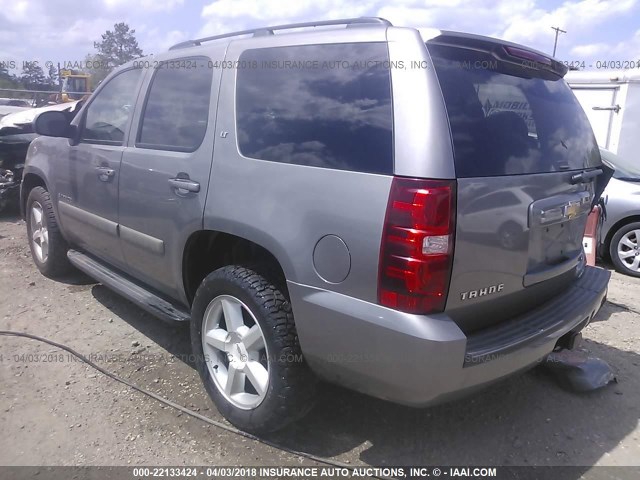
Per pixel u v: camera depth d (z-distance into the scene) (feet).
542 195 9.00
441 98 7.75
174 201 10.57
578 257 10.61
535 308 9.61
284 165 8.79
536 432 10.36
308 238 8.27
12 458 9.11
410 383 7.62
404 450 9.68
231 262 10.71
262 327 9.04
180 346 13.14
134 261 12.35
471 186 7.66
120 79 13.37
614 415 11.02
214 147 9.93
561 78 11.18
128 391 11.14
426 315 7.48
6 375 11.57
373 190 7.68
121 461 9.13
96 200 13.29
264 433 9.66
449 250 7.47
